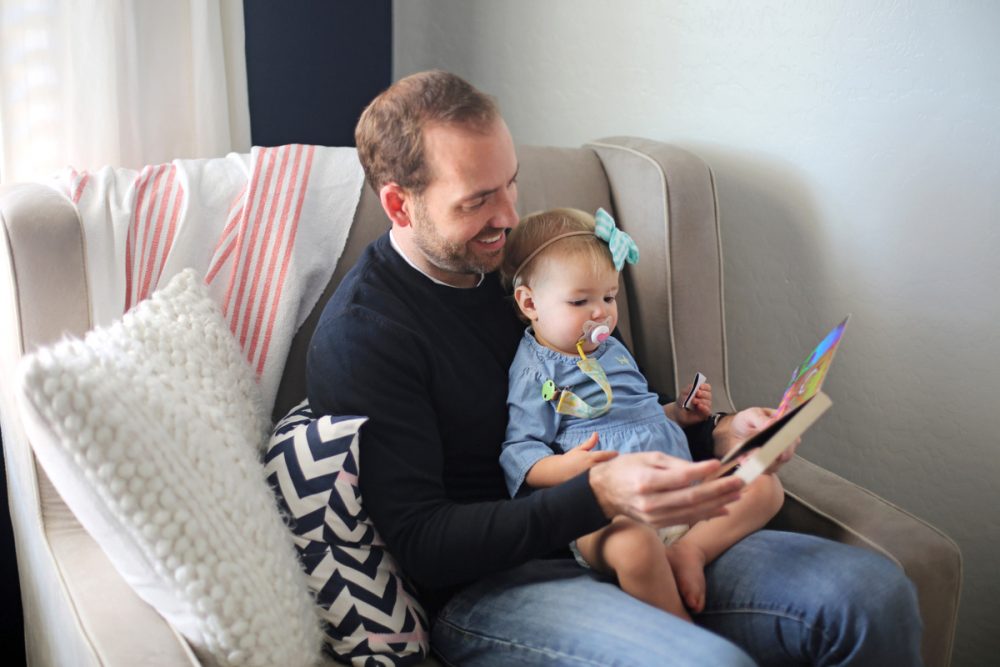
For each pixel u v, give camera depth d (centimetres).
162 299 117
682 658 93
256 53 179
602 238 124
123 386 93
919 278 151
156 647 90
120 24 148
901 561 111
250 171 135
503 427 121
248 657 92
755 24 157
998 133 139
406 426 111
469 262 116
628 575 107
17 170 142
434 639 115
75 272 113
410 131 111
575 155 157
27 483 114
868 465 162
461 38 196
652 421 122
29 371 86
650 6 168
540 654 102
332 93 193
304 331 134
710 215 150
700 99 167
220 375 114
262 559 97
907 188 149
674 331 148
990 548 153
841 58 150
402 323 115
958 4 138
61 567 104
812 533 123
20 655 164
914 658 103
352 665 108
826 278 160
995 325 146
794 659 106
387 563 112
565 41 181
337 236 136
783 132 159
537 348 123
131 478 89
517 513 103
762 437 95
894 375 156
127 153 154
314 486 108
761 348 171
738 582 109
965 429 151
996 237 143
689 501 94
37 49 141
